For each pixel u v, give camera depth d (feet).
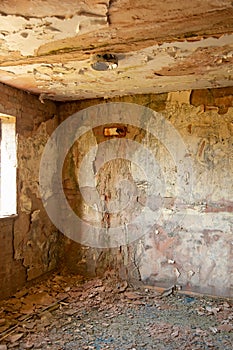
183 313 10.37
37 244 12.62
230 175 11.30
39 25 6.27
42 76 9.77
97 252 13.35
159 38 6.96
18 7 5.57
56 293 11.75
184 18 6.05
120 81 10.41
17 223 11.53
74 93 12.17
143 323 9.71
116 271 13.03
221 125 11.41
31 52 7.73
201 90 11.62
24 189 11.86
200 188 11.69
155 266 12.38
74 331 9.18
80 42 7.16
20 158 11.61
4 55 7.94
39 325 9.45
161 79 10.19
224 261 11.40
